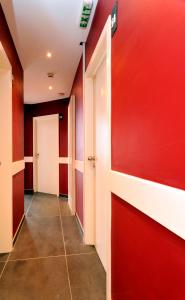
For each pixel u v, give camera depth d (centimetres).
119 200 122
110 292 137
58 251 213
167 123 69
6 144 210
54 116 497
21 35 219
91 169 232
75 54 263
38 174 545
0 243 209
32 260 195
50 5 174
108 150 142
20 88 282
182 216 59
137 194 92
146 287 85
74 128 353
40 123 537
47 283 161
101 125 197
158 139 75
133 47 98
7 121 210
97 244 212
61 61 283
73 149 354
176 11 63
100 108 202
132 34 99
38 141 543
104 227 181
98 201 210
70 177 381
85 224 231
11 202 213
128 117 106
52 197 479
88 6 174
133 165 99
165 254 71
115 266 129
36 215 338
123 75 112
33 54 262
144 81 86
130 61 102
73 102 353
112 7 132
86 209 231
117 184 122
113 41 130
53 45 239
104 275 172
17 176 258
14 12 183
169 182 67
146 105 85
